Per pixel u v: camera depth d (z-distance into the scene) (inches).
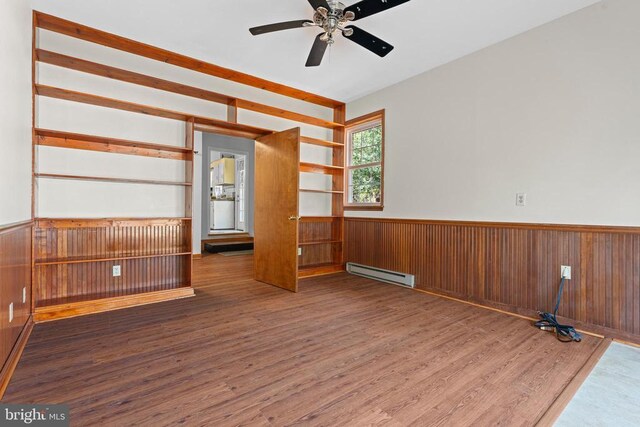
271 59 144.6
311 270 186.4
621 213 100.1
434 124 153.1
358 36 102.2
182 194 149.1
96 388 69.5
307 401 66.5
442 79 149.7
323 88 179.0
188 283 144.0
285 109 187.8
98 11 109.3
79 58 119.0
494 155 130.8
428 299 142.1
